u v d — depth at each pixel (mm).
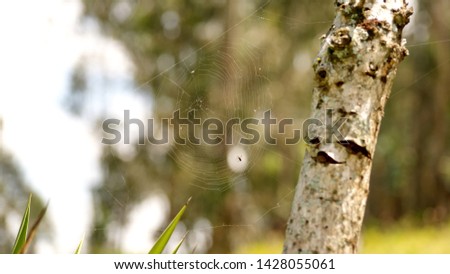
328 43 1729
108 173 8320
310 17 9062
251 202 9828
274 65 8875
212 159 3805
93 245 8000
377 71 1713
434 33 13375
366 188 1692
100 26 10297
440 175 14484
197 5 10039
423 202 14547
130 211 8148
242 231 9742
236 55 4500
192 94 4316
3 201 8062
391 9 1781
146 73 10195
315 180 1661
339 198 1642
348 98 1695
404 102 14352
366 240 9766
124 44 10422
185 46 10164
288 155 9656
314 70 1758
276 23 8945
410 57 13562
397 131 14703
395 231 10984
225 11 9445
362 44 1708
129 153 8484
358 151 1660
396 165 14578
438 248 7668
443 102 14117
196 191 8992
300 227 1648
